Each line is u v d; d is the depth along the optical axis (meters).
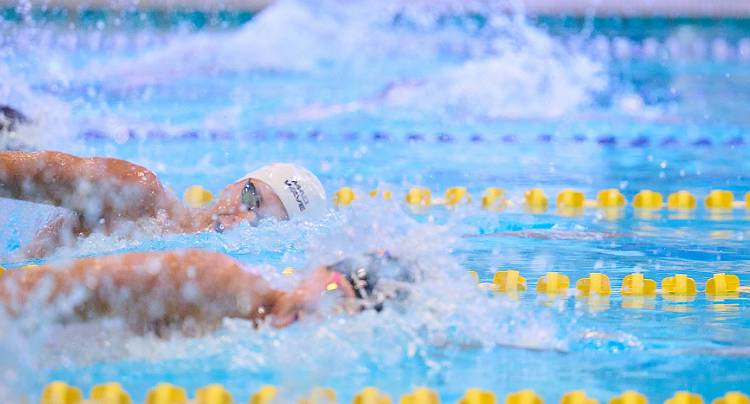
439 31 49.81
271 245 10.30
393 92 34.09
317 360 6.55
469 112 30.56
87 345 6.57
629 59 44.12
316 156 21.47
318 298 7.11
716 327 7.73
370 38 48.50
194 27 49.72
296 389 5.97
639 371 6.50
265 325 7.03
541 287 9.22
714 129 27.44
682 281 9.25
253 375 6.27
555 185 18.02
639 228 13.41
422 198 15.84
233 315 7.00
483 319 7.59
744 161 21.80
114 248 9.77
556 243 12.09
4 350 6.00
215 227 10.66
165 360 6.56
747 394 6.02
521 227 13.42
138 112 28.34
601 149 24.03
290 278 7.59
